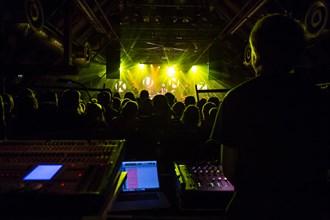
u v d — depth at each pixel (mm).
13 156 1288
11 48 3867
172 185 1756
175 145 2432
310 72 2289
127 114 3076
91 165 1202
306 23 3678
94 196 1009
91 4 5988
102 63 10047
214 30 8266
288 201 1057
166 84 15586
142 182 1663
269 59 1111
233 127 1110
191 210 1379
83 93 7168
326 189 1072
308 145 1074
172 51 12180
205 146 2113
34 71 2348
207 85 13594
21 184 1055
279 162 1067
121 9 6938
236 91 1136
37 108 2502
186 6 6984
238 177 1109
